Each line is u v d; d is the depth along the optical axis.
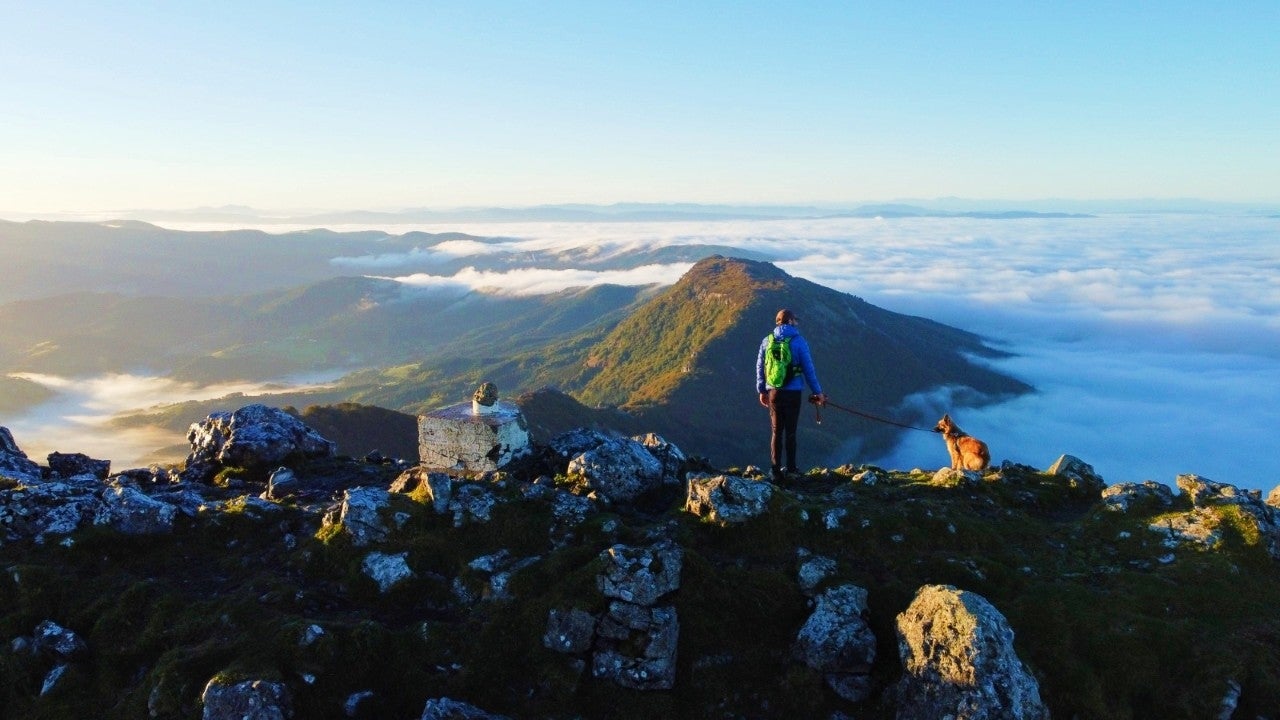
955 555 11.35
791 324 15.09
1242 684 9.07
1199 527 11.95
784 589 10.76
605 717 9.39
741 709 9.55
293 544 12.38
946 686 8.66
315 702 9.17
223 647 9.70
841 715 9.44
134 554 12.14
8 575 11.02
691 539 11.68
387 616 10.77
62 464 18.06
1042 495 14.26
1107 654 9.44
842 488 14.25
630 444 14.72
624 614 9.99
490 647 10.05
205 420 18.25
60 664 9.98
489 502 12.34
